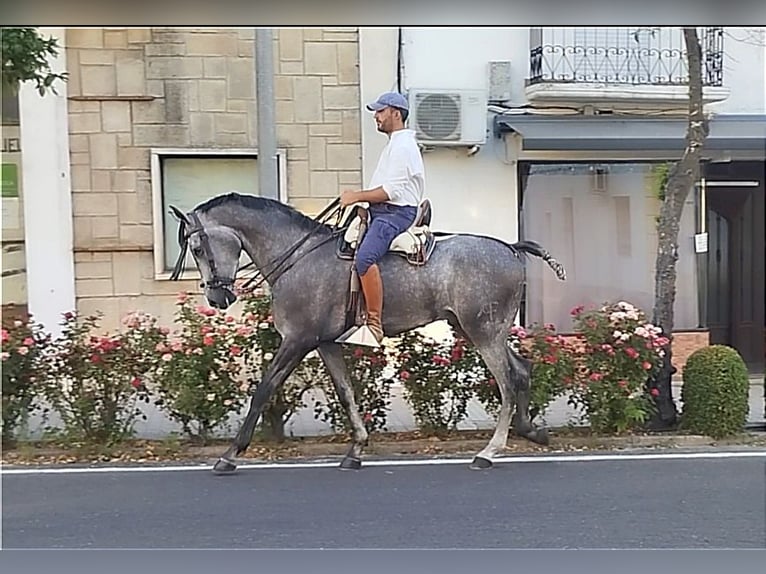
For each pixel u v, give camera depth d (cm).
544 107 754
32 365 502
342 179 745
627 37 750
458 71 744
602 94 741
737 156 771
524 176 773
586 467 470
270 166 602
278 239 454
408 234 453
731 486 435
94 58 720
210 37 730
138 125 729
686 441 520
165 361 496
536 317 786
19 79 555
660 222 575
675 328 807
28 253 726
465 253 459
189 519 393
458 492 428
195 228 451
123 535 373
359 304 447
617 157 771
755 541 362
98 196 730
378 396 516
